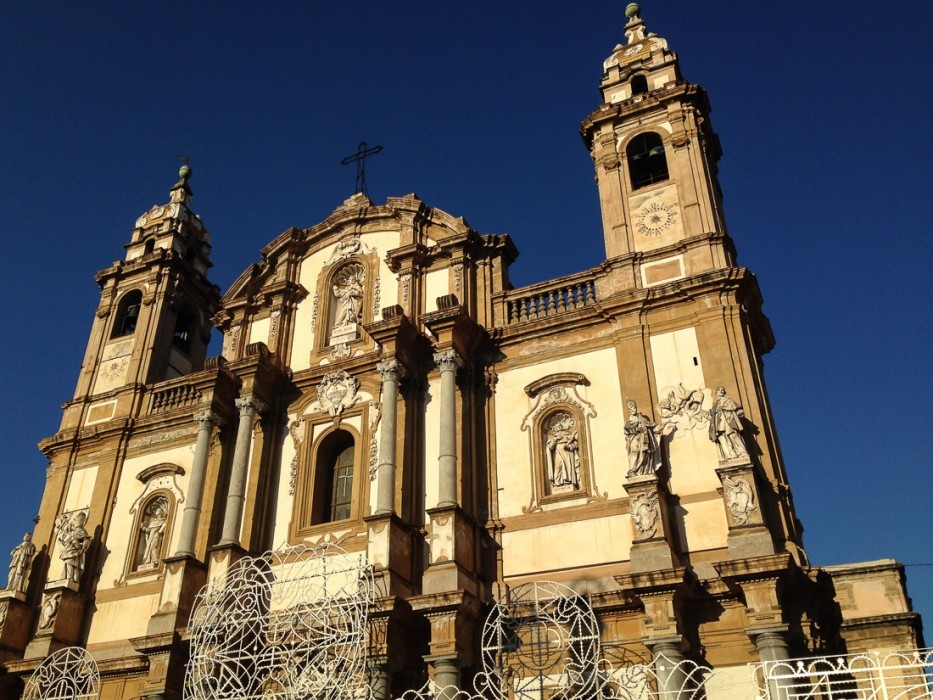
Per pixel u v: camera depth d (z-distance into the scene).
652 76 30.70
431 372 26.83
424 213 30.28
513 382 25.80
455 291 28.08
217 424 28.97
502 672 20.73
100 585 28.42
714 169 29.27
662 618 19.66
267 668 22.31
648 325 24.53
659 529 20.89
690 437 22.47
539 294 27.34
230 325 31.59
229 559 25.08
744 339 23.20
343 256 31.08
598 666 20.31
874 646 19.31
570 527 22.81
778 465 21.98
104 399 33.00
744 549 19.59
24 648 27.62
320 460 27.28
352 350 28.91
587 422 24.14
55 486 31.14
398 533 23.34
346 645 21.12
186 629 24.12
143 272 36.56
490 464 24.72
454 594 21.11
